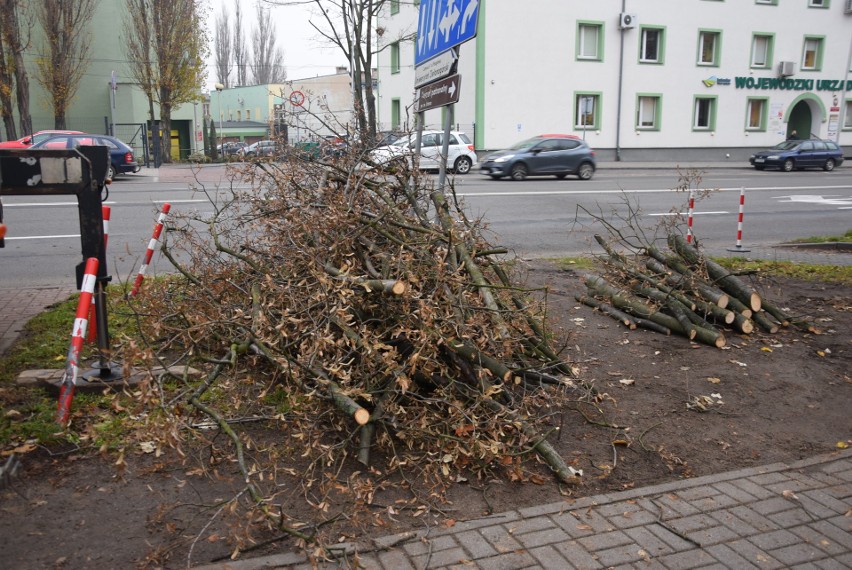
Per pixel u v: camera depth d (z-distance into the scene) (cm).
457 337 424
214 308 496
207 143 3922
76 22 3256
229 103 6200
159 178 2259
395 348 408
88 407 447
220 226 771
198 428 406
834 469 406
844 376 560
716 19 3638
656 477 399
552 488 382
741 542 331
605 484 389
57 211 1377
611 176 2633
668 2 3516
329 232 465
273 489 368
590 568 309
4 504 345
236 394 429
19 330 602
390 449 407
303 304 433
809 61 3944
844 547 329
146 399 343
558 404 452
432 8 727
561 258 1034
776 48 3806
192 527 333
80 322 428
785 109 3897
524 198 1755
